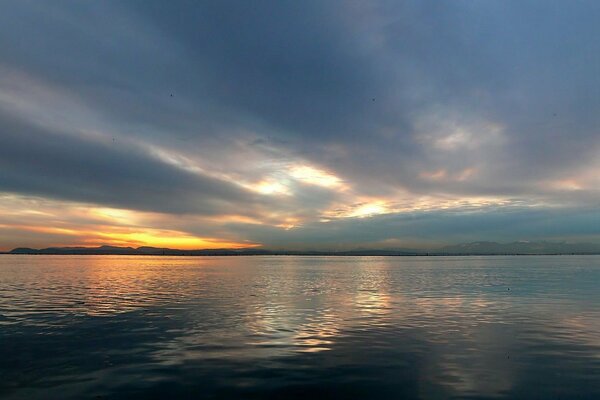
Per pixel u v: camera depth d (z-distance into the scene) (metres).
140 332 23.55
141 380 15.32
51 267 109.38
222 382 15.14
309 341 21.47
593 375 15.84
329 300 38.59
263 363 17.48
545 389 14.41
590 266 128.88
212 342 21.20
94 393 14.03
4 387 14.59
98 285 54.25
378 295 43.00
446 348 20.03
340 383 15.09
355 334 23.17
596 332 23.64
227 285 55.53
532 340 21.66
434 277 74.06
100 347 20.09
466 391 14.27
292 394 14.05
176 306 33.97
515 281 63.09
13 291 45.72
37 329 24.36
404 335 22.91
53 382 15.09
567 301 37.53
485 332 23.69
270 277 73.88
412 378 15.63
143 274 80.94
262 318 28.23
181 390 14.34
